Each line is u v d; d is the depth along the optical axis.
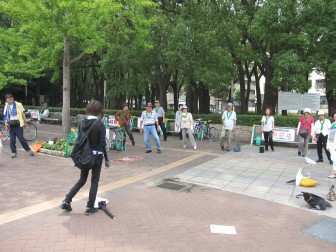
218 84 18.25
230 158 10.71
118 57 18.72
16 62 14.81
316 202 5.95
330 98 23.61
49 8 10.82
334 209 5.97
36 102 35.84
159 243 4.31
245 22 15.96
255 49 18.12
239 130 15.73
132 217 5.20
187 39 15.20
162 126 15.02
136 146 12.82
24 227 4.67
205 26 16.77
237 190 6.98
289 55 13.75
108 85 27.02
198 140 15.51
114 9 10.51
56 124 23.00
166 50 15.70
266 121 12.66
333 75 14.74
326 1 13.58
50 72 27.73
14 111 9.56
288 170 9.09
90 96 45.25
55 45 11.22
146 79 21.03
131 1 11.76
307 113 11.54
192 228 4.85
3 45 14.13
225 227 4.93
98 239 4.36
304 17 13.85
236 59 19.66
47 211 5.32
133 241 4.34
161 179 7.70
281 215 5.57
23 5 9.84
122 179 7.56
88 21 10.12
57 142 10.59
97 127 5.12
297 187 7.35
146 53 17.02
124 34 13.19
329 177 8.34
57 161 9.20
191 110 22.70
